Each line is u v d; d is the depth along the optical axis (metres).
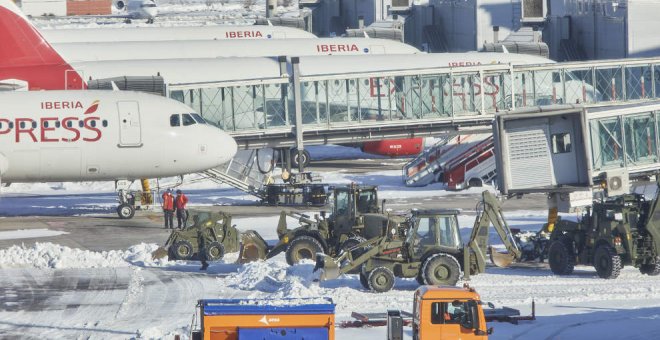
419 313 131.25
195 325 144.75
